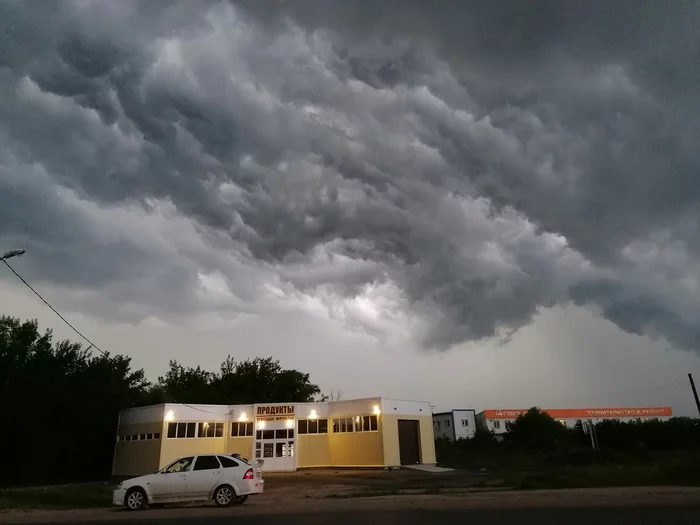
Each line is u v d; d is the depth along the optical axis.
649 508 12.18
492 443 61.94
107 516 14.48
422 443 39.56
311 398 62.62
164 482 16.38
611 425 60.31
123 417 40.78
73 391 39.72
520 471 31.50
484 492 18.41
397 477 28.89
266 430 38.16
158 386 55.50
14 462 37.06
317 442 38.94
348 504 15.52
